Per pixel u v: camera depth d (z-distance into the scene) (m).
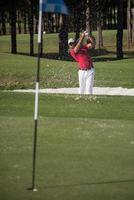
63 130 25.16
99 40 126.69
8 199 15.95
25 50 126.62
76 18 104.56
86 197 16.17
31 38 105.25
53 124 26.48
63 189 16.92
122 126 26.33
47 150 21.61
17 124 26.42
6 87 50.97
